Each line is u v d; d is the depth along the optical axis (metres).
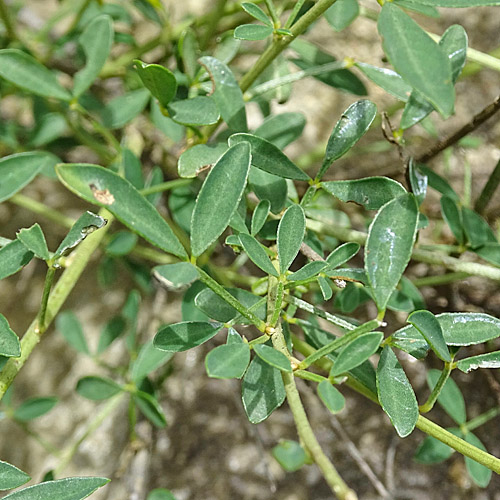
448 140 0.26
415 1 0.17
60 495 0.17
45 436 0.35
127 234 0.28
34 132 0.29
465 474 0.31
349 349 0.17
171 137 0.26
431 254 0.25
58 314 0.36
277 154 0.20
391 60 0.16
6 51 0.24
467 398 0.31
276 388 0.19
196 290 0.24
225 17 0.32
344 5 0.24
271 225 0.22
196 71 0.25
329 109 0.38
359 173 0.36
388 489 0.31
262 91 0.24
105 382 0.26
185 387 0.34
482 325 0.19
